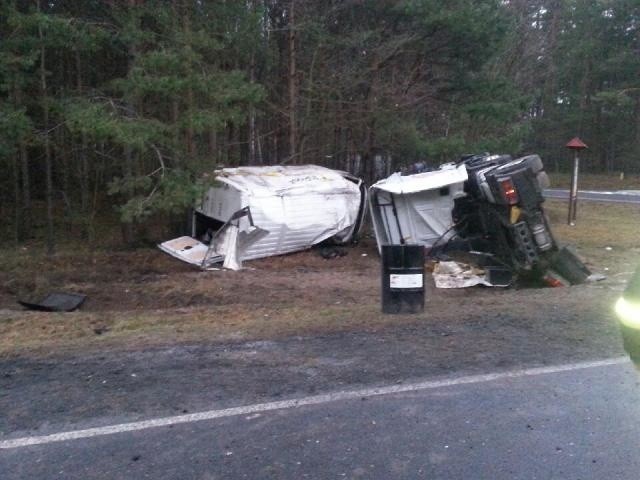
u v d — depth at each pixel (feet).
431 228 49.93
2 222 71.20
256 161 74.23
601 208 85.92
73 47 50.01
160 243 56.59
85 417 15.19
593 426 14.47
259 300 38.06
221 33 53.72
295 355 19.99
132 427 14.61
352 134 72.38
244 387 17.08
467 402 15.93
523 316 25.12
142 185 48.57
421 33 63.57
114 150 65.82
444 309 27.73
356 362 19.16
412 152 68.18
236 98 48.57
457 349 20.36
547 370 18.25
